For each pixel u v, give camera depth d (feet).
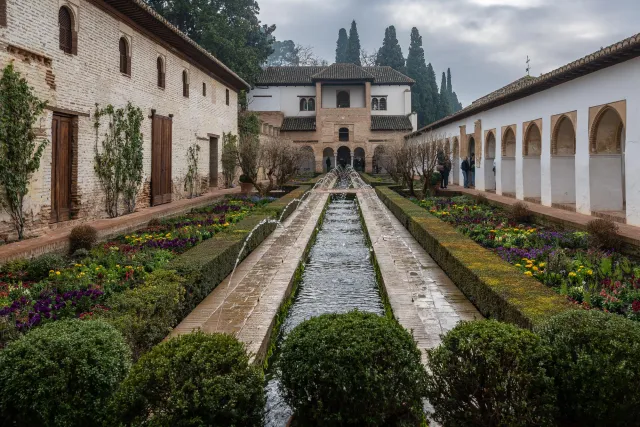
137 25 47.75
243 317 20.01
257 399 10.22
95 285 21.09
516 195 58.54
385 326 11.09
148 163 51.03
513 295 17.90
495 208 52.75
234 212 49.67
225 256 26.58
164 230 38.32
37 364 10.14
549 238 31.86
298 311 23.93
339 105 146.82
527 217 43.86
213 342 10.61
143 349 15.76
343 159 148.77
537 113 52.70
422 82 187.62
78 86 37.86
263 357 17.33
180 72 60.03
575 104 44.57
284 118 143.02
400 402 10.33
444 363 10.57
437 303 21.84
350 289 27.61
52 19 34.47
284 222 46.62
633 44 31.89
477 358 10.28
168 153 55.88
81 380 10.29
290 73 147.13
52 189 35.65
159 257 26.96
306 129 138.10
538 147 56.24
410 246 35.19
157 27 49.08
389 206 57.67
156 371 9.90
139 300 16.89
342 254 36.06
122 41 45.65
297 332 11.35
